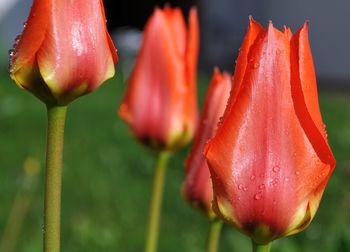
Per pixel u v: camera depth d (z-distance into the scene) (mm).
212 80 554
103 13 449
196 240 1326
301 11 4691
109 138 2111
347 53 4527
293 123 441
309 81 441
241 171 441
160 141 654
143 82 652
